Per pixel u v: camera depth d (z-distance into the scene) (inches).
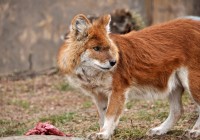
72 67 623.2
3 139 549.6
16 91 1040.8
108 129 610.5
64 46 634.8
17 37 1499.8
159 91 635.5
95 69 612.7
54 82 1082.1
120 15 995.3
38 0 1496.1
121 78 617.3
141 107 820.0
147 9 1398.9
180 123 696.4
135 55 625.0
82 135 673.0
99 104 641.6
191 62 622.5
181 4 1387.8
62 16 1481.3
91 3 1450.5
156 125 699.4
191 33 630.5
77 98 957.8
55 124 751.1
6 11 1503.4
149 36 636.7
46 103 936.9
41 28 1494.8
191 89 622.8
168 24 647.1
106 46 605.0
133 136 644.1
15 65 1491.1
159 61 625.6
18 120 811.4
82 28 614.2
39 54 1489.9
